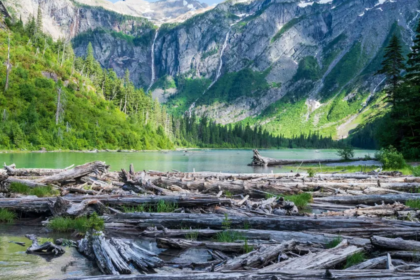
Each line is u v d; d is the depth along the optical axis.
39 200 13.55
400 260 7.97
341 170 35.59
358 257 8.02
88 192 16.14
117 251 8.50
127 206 13.89
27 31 164.62
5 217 12.83
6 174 18.45
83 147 105.19
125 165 47.38
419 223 10.60
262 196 18.31
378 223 10.73
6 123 89.94
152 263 8.12
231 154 112.94
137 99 162.00
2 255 8.94
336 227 10.73
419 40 52.47
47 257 8.88
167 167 46.66
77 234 11.11
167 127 182.88
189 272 6.81
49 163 46.88
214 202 13.81
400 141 48.97
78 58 180.38
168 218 11.88
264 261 8.00
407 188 20.00
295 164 54.50
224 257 8.89
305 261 7.62
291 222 11.02
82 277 6.46
